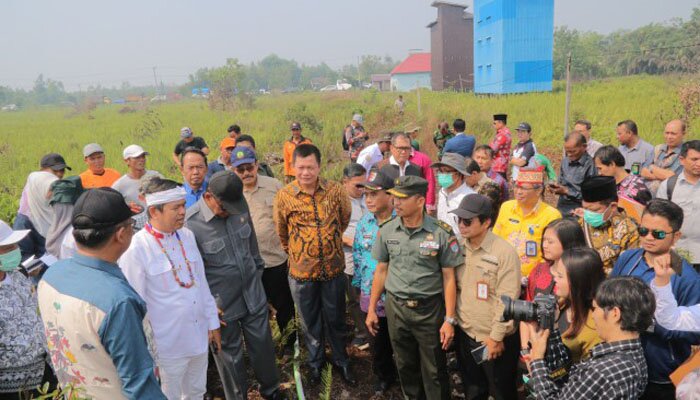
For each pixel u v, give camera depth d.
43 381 3.47
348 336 5.41
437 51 44.31
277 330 5.20
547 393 2.62
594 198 3.68
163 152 17.83
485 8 32.34
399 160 6.05
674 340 2.89
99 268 2.46
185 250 3.49
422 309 3.66
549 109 20.39
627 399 2.27
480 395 3.85
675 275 3.01
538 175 4.08
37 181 5.60
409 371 3.99
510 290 3.43
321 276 4.30
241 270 3.90
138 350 2.40
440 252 3.59
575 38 62.06
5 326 3.16
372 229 4.36
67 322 2.38
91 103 55.34
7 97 138.50
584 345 2.99
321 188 4.26
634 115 16.61
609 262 3.71
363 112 24.45
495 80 31.69
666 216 2.89
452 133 13.61
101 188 2.51
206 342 3.60
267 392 4.19
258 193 4.95
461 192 4.93
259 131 22.03
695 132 13.48
